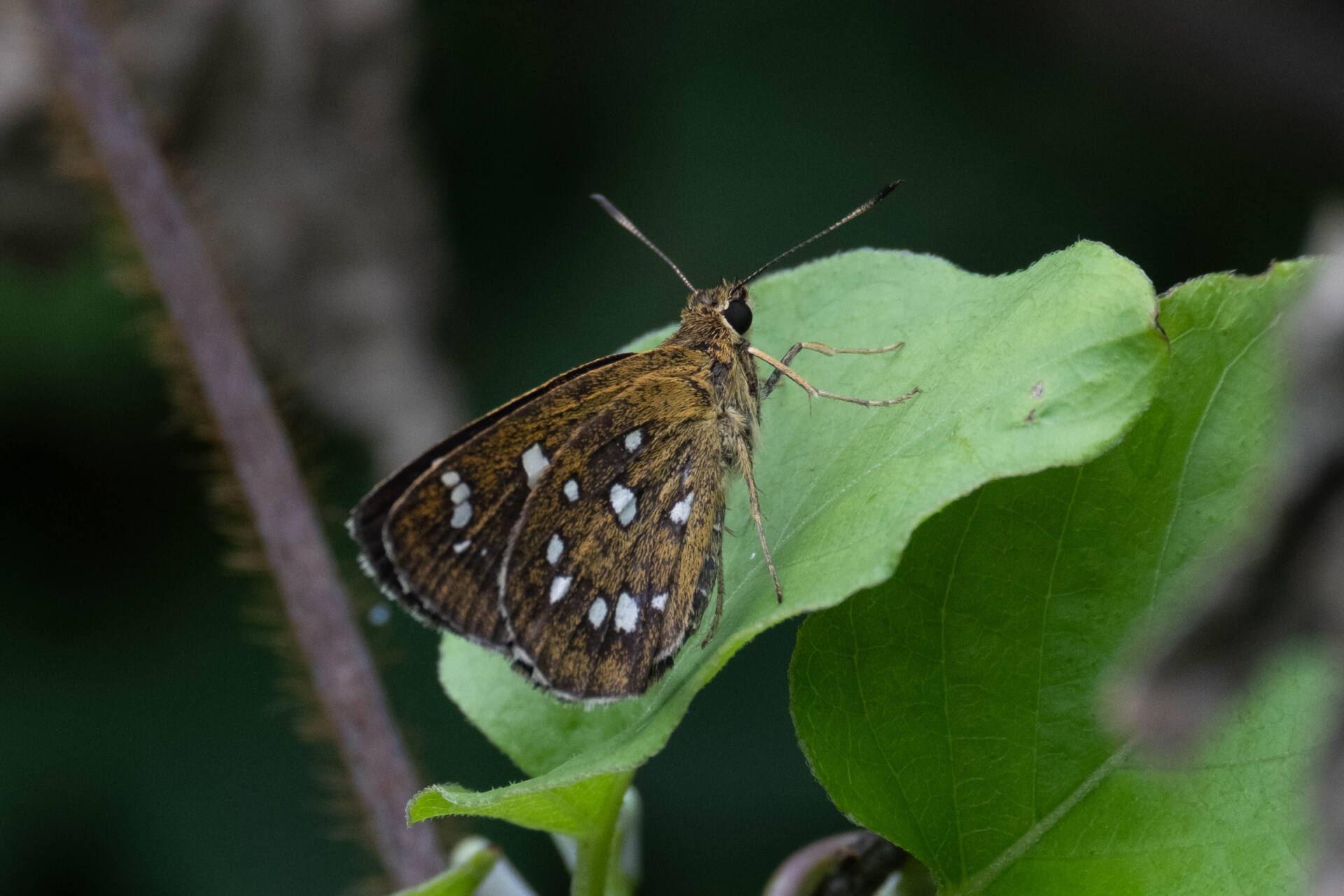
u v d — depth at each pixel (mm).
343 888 503
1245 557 189
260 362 350
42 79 346
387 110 464
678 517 338
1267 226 532
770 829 492
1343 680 212
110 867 503
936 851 323
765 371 340
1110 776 322
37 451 524
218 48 426
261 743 521
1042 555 323
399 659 346
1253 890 319
